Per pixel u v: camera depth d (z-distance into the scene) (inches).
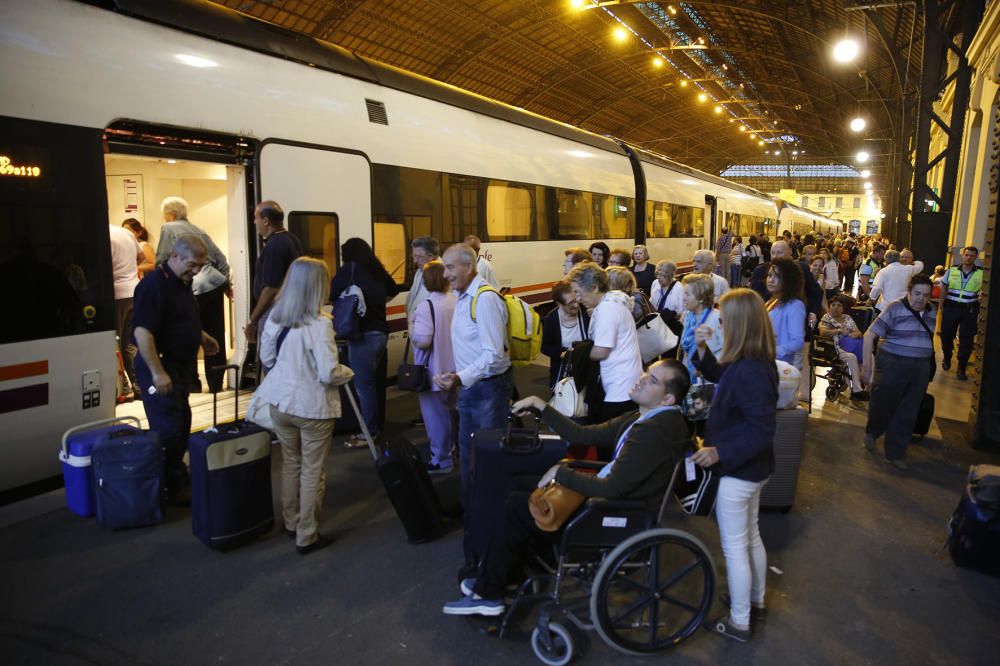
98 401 168.2
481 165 321.1
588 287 160.9
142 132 175.3
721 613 128.1
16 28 149.6
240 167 204.7
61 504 163.9
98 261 164.9
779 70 1219.9
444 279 191.5
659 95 1354.6
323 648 113.7
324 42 248.2
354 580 135.6
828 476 201.0
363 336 213.5
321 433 144.9
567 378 162.7
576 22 866.1
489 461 125.0
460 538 155.5
